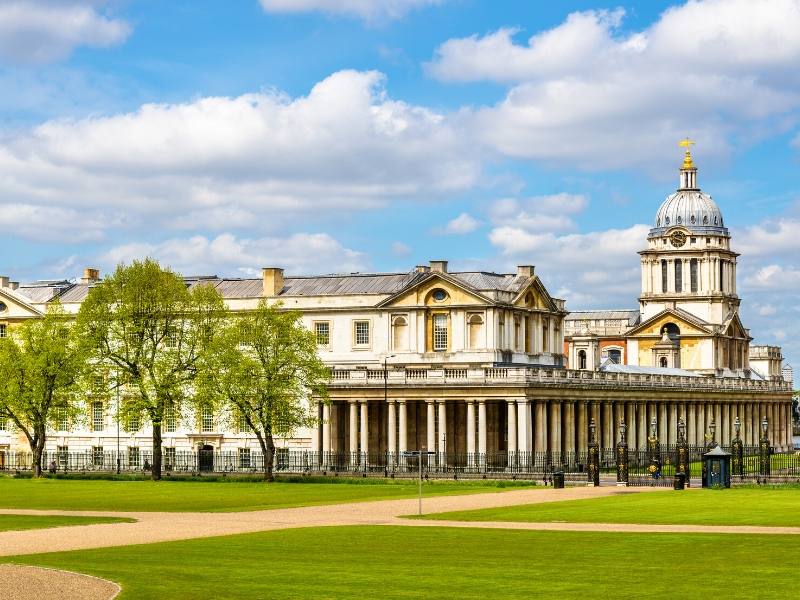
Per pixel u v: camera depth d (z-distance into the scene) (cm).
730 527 7931
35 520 8900
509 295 17750
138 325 15000
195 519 8938
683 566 5988
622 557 6350
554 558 6338
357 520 8725
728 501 10106
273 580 5609
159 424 14675
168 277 15188
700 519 8494
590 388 17762
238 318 15362
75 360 15050
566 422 17350
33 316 18775
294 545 7006
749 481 13088
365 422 16762
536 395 16400
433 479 14238
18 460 17638
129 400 15300
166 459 16700
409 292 17625
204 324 15262
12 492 12138
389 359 17625
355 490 12362
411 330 17550
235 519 8906
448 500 10706
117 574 5788
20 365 15238
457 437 17075
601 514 8975
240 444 17638
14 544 7206
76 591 5291
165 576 5725
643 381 19700
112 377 15250
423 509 9675
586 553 6531
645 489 12162
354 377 16875
